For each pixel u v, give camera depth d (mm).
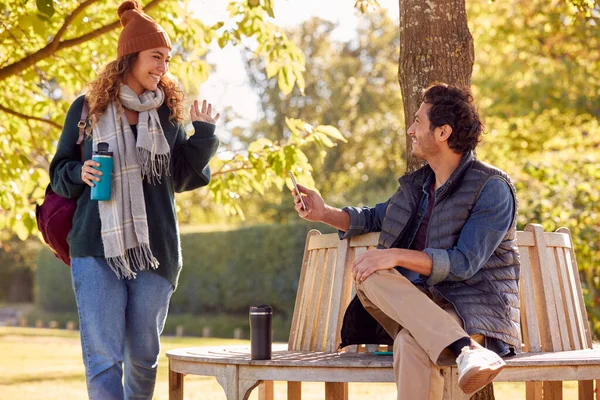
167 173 4180
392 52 30688
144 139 4027
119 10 4301
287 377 3781
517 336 3840
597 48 18391
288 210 28609
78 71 7859
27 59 6547
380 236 4227
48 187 4219
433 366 3535
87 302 3971
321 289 4789
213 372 4039
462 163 3943
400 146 27766
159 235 4109
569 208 11430
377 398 6852
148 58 4109
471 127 3967
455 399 3602
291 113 30234
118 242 3914
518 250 4438
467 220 3867
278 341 22266
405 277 3908
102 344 3949
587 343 4852
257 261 23875
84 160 4078
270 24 7258
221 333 24078
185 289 25859
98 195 3895
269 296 23531
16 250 39031
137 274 4066
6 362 10867
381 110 29109
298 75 7438
